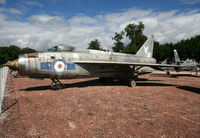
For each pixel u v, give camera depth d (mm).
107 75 10930
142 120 4277
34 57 7988
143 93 8383
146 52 15375
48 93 7891
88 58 9883
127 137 3262
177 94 8148
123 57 12141
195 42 39219
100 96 7328
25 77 17719
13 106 5336
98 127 3746
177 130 3672
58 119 4199
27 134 3264
